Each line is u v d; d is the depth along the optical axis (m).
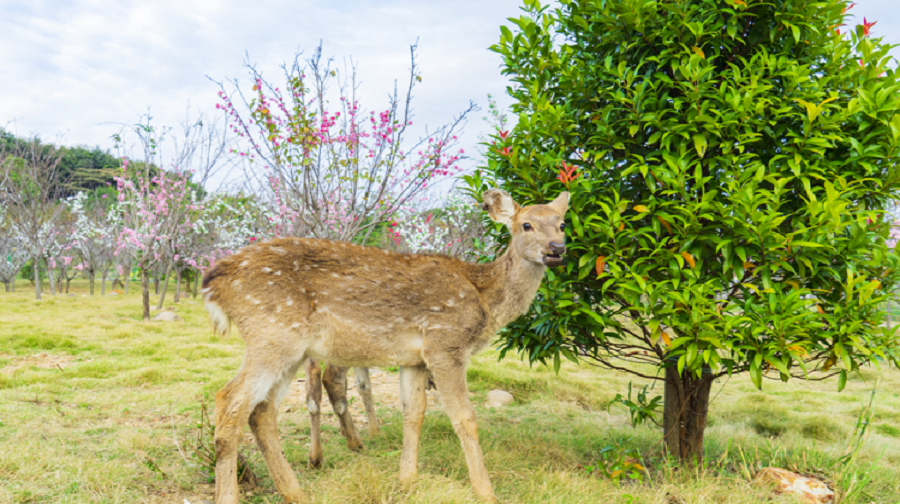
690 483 3.66
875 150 3.57
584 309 3.76
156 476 3.48
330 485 3.38
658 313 3.52
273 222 10.83
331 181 7.21
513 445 4.62
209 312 3.38
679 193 3.62
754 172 3.70
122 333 10.09
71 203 24.20
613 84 4.04
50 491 3.07
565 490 3.48
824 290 3.70
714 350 3.41
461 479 3.75
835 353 3.37
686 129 3.67
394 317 3.44
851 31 4.06
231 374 6.90
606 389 7.95
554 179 4.05
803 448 4.75
